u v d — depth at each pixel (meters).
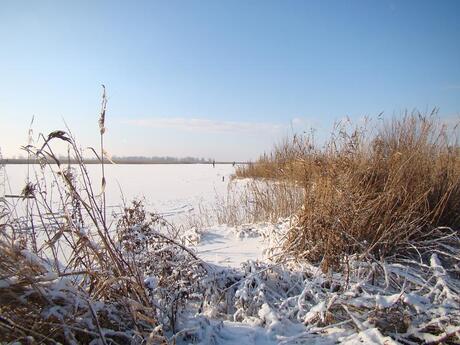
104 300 1.98
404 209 3.69
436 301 2.49
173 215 9.12
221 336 2.19
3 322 1.53
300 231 3.60
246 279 2.98
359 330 2.19
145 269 2.35
